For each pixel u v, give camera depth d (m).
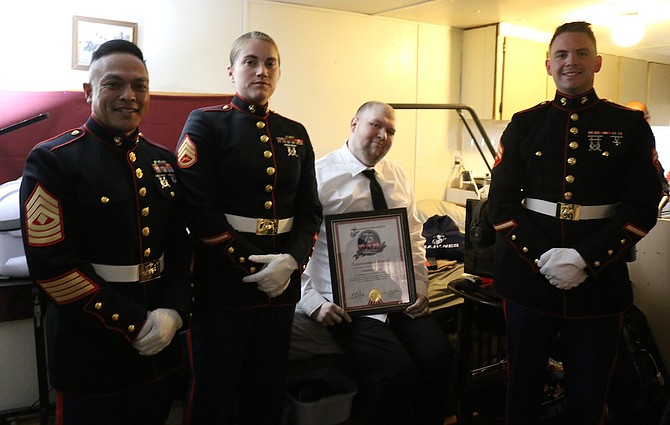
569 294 1.79
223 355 1.75
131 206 1.45
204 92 3.29
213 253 1.71
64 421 1.42
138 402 1.50
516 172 1.88
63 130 2.71
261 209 1.76
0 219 2.03
